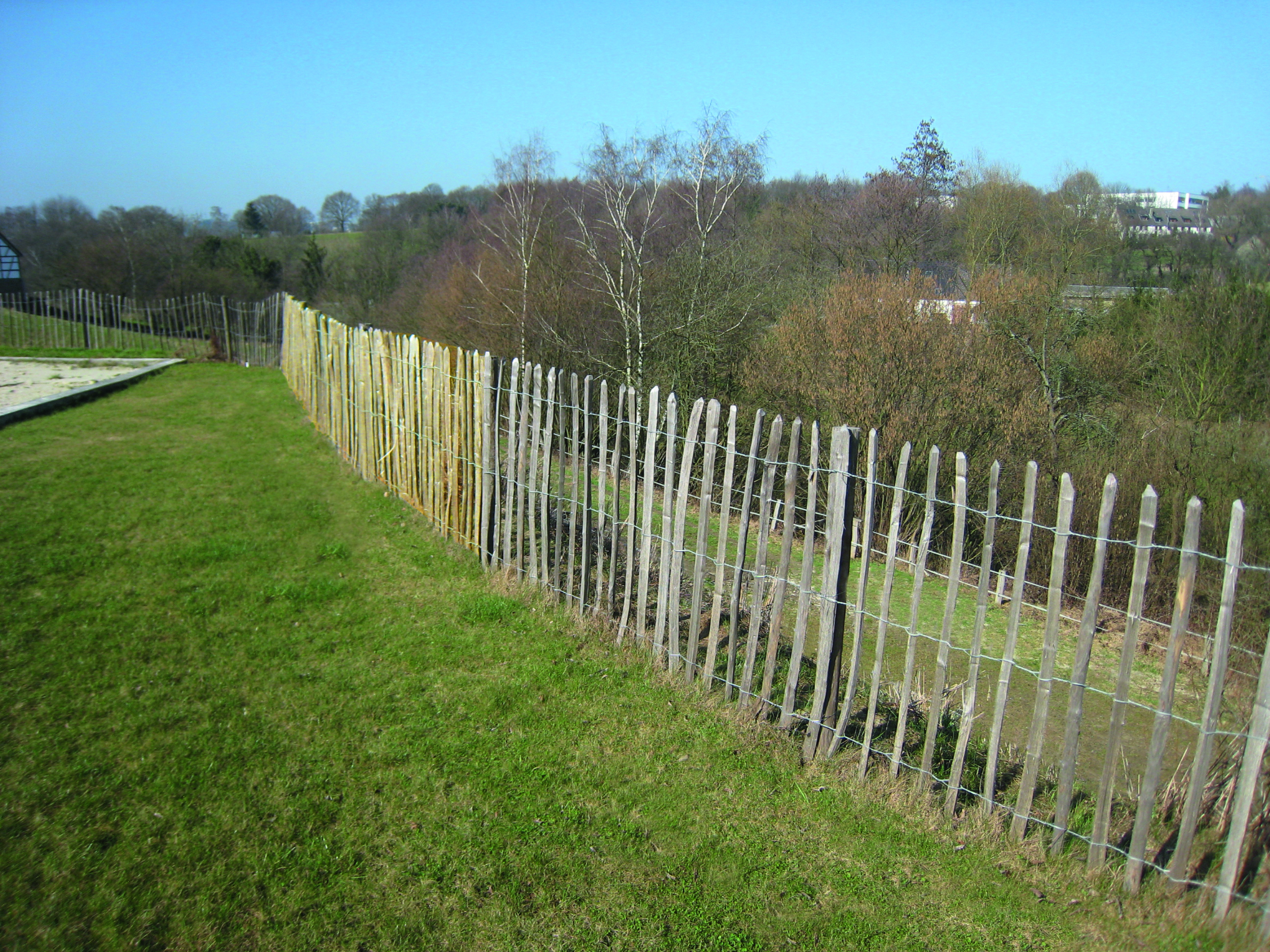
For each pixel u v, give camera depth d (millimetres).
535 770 4371
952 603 4035
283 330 19016
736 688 5230
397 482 9391
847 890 3658
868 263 19125
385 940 3227
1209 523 8680
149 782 4039
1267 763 3443
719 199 16156
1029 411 10812
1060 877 3701
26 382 16531
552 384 6328
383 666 5426
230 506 8680
